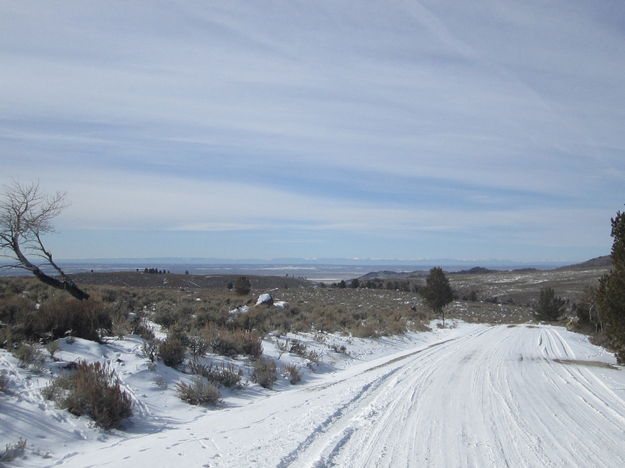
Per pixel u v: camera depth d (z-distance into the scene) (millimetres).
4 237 16062
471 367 14688
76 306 11859
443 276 48656
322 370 15922
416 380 12078
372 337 24031
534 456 6234
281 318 22000
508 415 8453
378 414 8336
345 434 7004
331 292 66812
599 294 14719
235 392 11141
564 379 12766
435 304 48062
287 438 6703
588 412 8906
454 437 6988
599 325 33656
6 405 6977
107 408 7531
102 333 12195
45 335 10500
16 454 5859
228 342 13688
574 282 133250
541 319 55906
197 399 9688
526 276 166500
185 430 7512
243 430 7277
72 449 6504
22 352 8797
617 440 7117
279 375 13445
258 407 9438
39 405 7309
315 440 6684
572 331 36000
